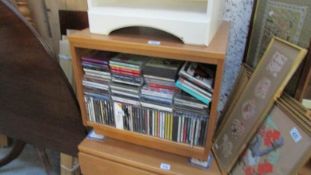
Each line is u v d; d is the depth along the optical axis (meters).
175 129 0.75
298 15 0.66
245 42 1.02
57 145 1.04
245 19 0.98
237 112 0.85
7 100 0.98
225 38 0.68
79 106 0.88
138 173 0.81
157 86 0.71
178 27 0.61
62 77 0.82
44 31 1.36
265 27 0.84
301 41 0.65
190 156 0.79
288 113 0.63
